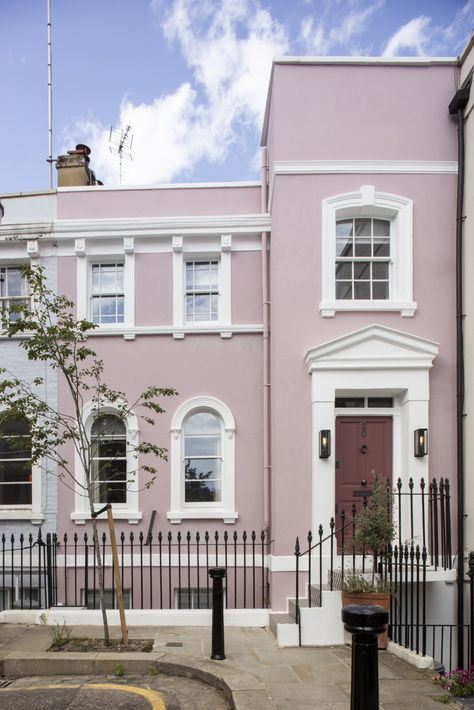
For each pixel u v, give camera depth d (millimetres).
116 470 10062
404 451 8789
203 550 9617
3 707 5000
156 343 10156
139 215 10461
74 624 7637
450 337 8938
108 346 10172
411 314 8906
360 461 9023
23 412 6781
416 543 8219
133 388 10070
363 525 7020
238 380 10047
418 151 9141
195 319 10477
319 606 6953
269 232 10188
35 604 9789
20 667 5938
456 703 4906
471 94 8758
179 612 7695
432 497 8344
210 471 10094
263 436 9883
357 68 9211
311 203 9039
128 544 9664
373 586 6797
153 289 10273
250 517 9727
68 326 6801
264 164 10523
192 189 10500
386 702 4922
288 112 9148
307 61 9148
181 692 5359
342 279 9305
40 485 9961
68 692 5348
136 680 5703
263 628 7820
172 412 10008
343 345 8633
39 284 7004
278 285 8938
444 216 9102
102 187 10523
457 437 8656
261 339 10125
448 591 8062
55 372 10242
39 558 8398
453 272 9039
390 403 9195
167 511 9734
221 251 10312
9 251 10500
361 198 9023
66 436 6871
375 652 3691
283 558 8375
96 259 10523
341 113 9156
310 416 8727
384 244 9461
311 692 5219
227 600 9492
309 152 9078
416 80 9234
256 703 4777
